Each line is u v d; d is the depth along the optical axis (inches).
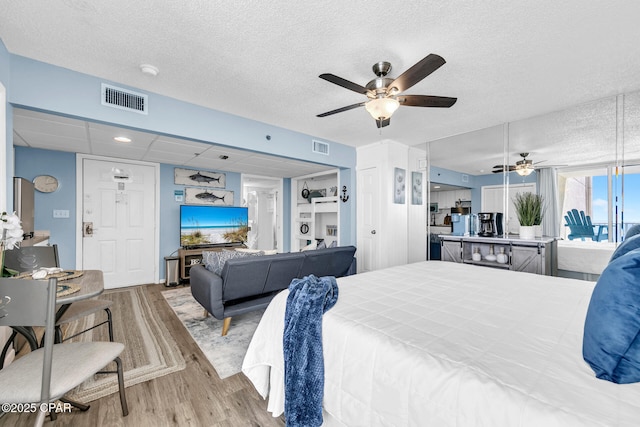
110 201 172.4
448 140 162.9
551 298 61.5
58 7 62.0
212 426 58.8
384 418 39.1
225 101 113.7
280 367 58.1
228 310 103.6
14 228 66.9
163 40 74.4
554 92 103.0
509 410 28.5
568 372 32.7
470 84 96.9
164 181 193.2
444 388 33.7
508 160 136.8
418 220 178.5
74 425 58.4
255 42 75.0
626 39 72.1
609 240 108.6
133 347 94.2
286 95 107.9
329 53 79.7
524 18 64.9
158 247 188.9
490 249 137.6
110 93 96.8
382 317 51.3
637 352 29.3
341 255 135.2
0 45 74.1
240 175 231.5
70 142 138.7
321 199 227.8
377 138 168.1
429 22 66.7
